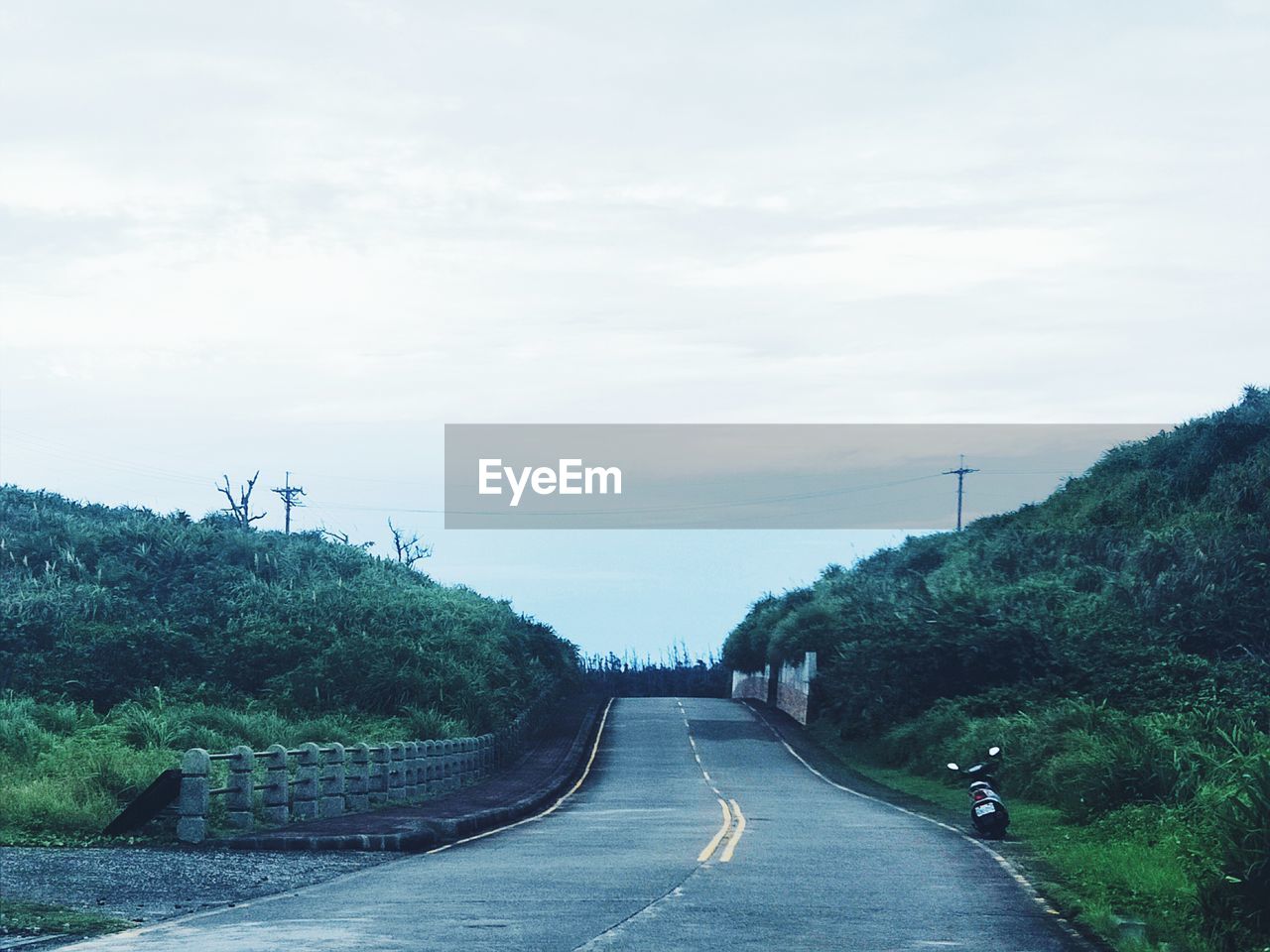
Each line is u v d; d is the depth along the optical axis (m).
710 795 34.31
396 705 44.47
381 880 15.30
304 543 71.25
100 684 41.41
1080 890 15.05
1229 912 11.81
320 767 26.47
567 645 82.94
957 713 43.38
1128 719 32.91
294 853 18.61
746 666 92.81
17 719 29.34
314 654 46.75
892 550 86.50
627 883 14.88
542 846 19.95
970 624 47.69
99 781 21.98
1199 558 47.72
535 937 10.74
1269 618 44.25
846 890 14.56
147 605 53.72
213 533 66.25
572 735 58.41
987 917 12.55
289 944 10.34
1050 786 29.66
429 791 32.19
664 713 72.00
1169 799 23.17
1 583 53.00
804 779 41.31
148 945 10.40
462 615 60.62
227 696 42.94
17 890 13.73
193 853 18.08
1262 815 12.27
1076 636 45.09
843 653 56.56
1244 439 62.56
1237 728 28.22
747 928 11.43
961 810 30.42
